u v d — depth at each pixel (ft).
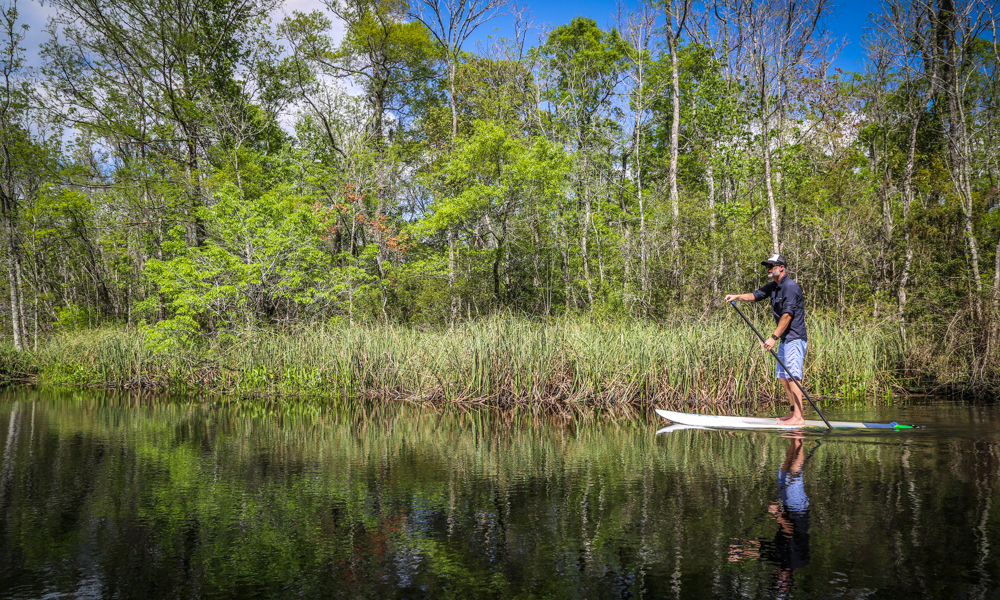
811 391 28.84
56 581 7.85
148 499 11.91
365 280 58.44
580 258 68.03
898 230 40.57
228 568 8.25
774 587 7.30
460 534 9.57
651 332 30.53
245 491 12.50
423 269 62.64
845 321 34.65
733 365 27.12
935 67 39.06
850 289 40.83
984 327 27.91
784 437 18.48
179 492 12.45
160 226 67.97
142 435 20.34
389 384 33.24
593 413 26.21
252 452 17.06
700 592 7.20
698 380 27.25
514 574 7.88
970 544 8.66
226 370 37.50
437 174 63.21
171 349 39.32
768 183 44.29
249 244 43.39
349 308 48.67
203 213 46.11
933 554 8.30
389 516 10.61
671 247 47.37
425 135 88.07
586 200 67.82
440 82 90.63
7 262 74.08
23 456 16.55
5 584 7.77
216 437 19.85
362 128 71.46
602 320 44.11
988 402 25.67
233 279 43.47
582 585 7.48
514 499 11.61
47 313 82.17
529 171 55.83
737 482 12.58
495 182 59.21
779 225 49.80
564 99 75.87
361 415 25.95
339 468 14.76
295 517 10.61
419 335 35.60
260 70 76.33
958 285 32.12
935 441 17.08
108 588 7.63
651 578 7.65
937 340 30.86
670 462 14.88
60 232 73.61
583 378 28.68
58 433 20.86
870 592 7.13
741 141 66.49
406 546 9.05
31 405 30.32
